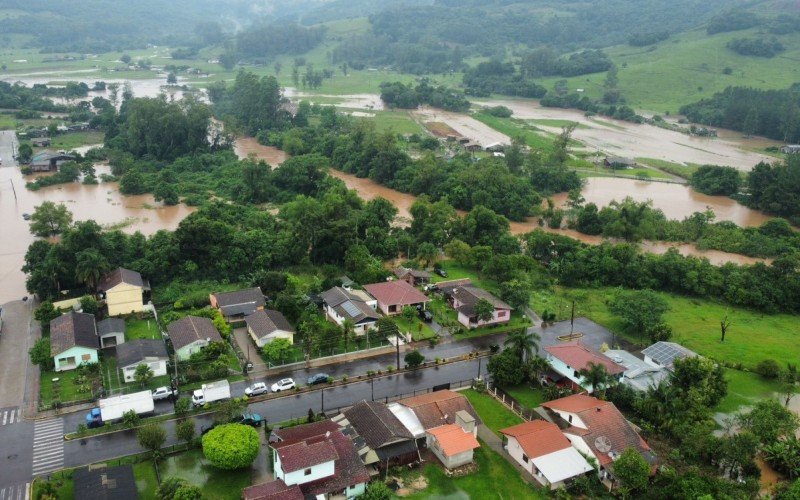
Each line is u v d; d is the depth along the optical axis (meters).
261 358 92.81
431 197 184.88
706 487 62.94
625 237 157.50
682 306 122.12
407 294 111.56
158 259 115.31
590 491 66.94
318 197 171.38
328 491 63.66
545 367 89.56
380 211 145.12
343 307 103.81
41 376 85.25
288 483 62.91
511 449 73.75
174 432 74.25
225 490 65.25
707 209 183.00
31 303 108.06
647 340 104.56
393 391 85.88
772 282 123.88
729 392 89.50
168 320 100.88
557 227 170.00
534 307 117.50
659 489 65.00
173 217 162.88
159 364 85.94
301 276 123.88
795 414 77.25
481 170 185.38
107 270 108.19
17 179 193.12
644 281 128.75
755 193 189.75
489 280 128.50
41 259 112.81
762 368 93.94
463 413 75.31
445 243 142.50
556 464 68.81
